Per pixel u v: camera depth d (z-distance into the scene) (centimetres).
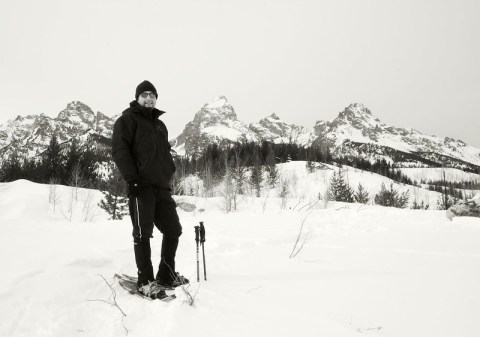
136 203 273
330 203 2003
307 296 260
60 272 272
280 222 783
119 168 268
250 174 3725
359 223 791
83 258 325
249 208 1792
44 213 1381
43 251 338
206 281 298
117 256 365
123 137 275
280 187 3288
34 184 1692
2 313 203
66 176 2125
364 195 3291
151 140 281
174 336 179
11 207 1375
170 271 281
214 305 230
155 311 218
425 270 344
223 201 1827
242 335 185
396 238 577
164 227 288
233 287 280
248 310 225
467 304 243
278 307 234
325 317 219
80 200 1573
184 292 246
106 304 232
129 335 189
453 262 384
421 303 246
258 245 519
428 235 616
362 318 218
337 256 422
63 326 198
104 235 500
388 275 323
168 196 294
